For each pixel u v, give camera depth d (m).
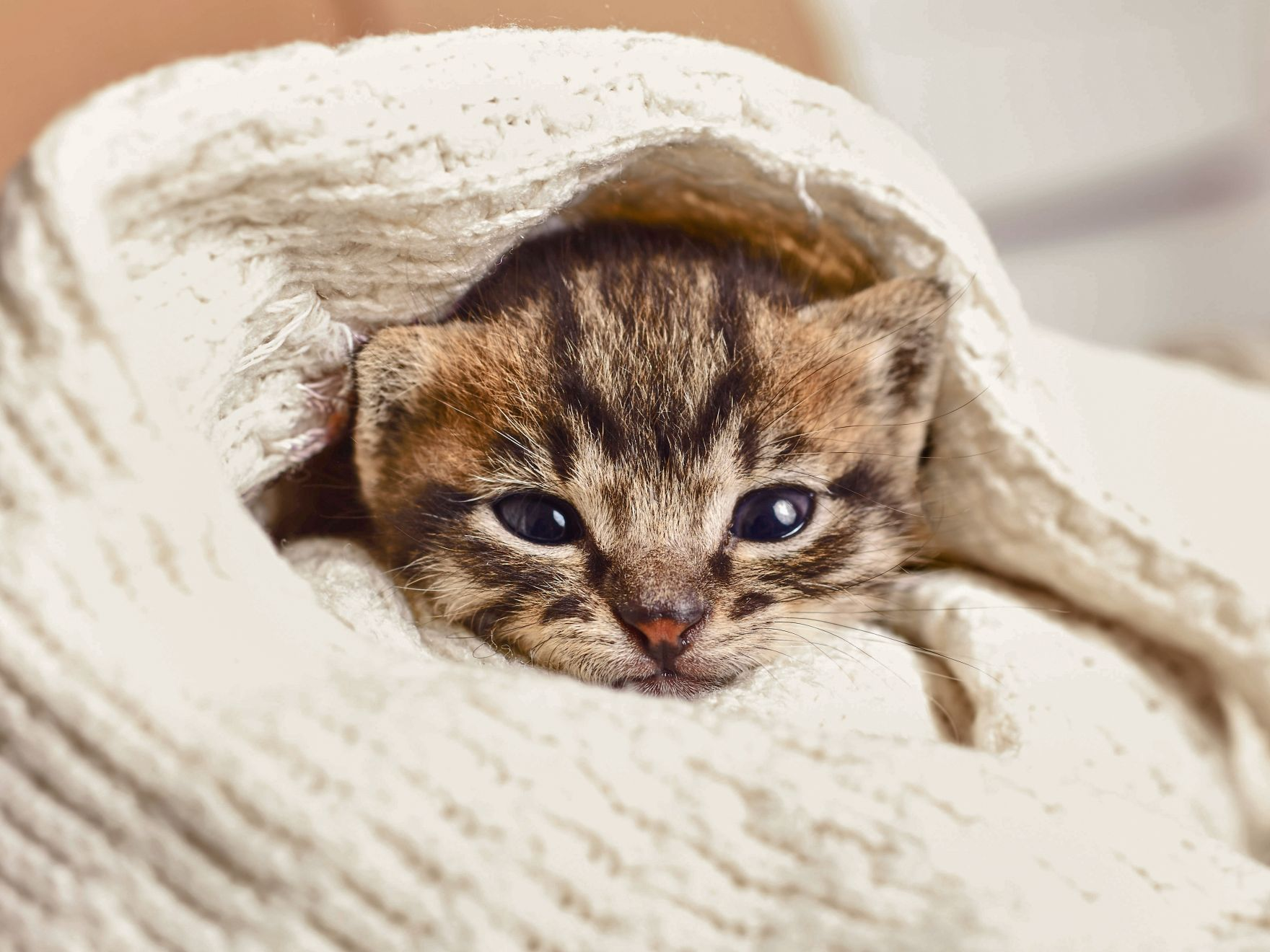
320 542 0.16
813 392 0.16
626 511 0.15
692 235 0.17
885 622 0.17
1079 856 0.12
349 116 0.13
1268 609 0.16
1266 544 0.17
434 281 0.15
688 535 0.16
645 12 0.16
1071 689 0.15
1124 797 0.13
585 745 0.12
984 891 0.11
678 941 0.11
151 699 0.11
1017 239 0.38
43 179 0.11
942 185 0.16
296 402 0.15
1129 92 0.38
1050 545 0.16
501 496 0.16
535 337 0.16
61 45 0.17
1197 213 0.39
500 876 0.11
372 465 0.16
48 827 0.11
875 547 0.17
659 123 0.14
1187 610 0.16
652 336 0.16
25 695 0.11
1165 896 0.12
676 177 0.16
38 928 0.11
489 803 0.11
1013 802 0.12
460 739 0.11
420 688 0.12
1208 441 0.18
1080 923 0.11
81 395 0.11
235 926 0.11
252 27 0.15
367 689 0.12
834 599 0.16
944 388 0.16
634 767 0.12
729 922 0.11
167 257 0.13
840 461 0.16
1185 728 0.16
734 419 0.16
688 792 0.12
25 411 0.11
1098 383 0.18
